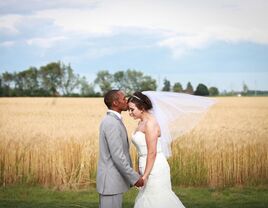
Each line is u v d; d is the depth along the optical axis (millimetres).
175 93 6805
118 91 5164
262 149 11195
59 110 26641
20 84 50406
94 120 18422
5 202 9461
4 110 26672
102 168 5156
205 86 42500
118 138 5027
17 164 11406
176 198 5832
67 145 11328
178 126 6719
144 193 5785
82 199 9852
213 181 10953
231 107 29719
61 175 10984
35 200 9688
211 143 11570
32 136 12766
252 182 11070
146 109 5719
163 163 5754
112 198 5141
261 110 26141
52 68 50094
